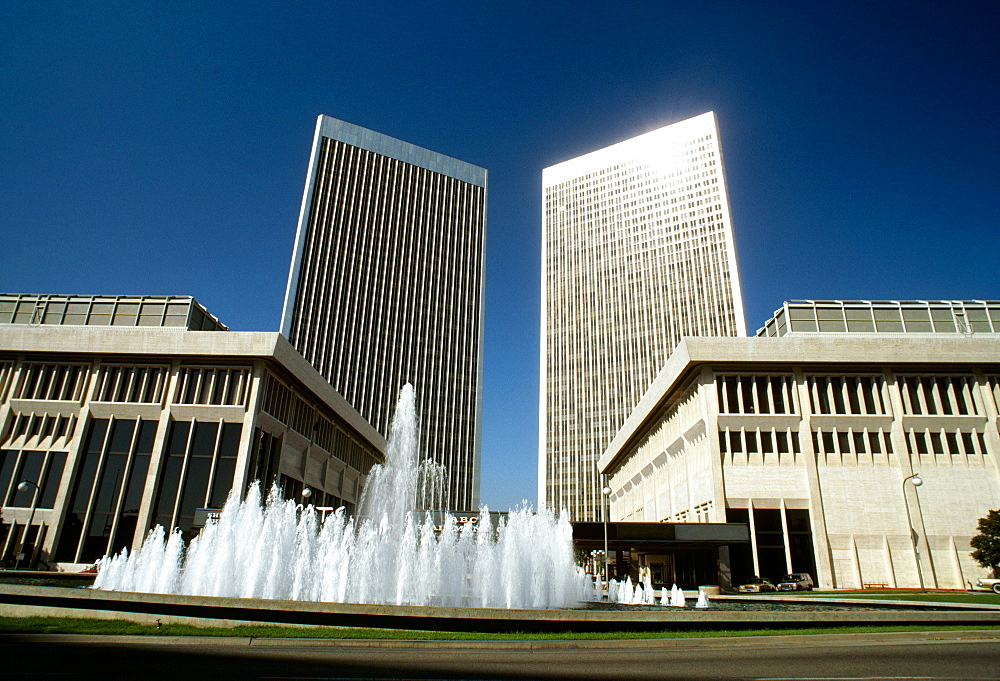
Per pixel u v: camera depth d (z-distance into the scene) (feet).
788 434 154.92
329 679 28.22
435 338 388.78
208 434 153.69
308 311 338.54
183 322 172.55
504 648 39.45
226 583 76.18
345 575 74.54
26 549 143.64
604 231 451.94
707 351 159.63
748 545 147.02
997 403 157.07
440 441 369.30
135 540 142.92
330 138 387.55
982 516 147.23
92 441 154.10
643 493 240.12
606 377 410.31
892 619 48.67
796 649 39.93
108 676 27.66
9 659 31.42
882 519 147.64
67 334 159.84
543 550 83.92
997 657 36.55
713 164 424.46
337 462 215.51
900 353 156.87
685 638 41.68
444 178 434.71
